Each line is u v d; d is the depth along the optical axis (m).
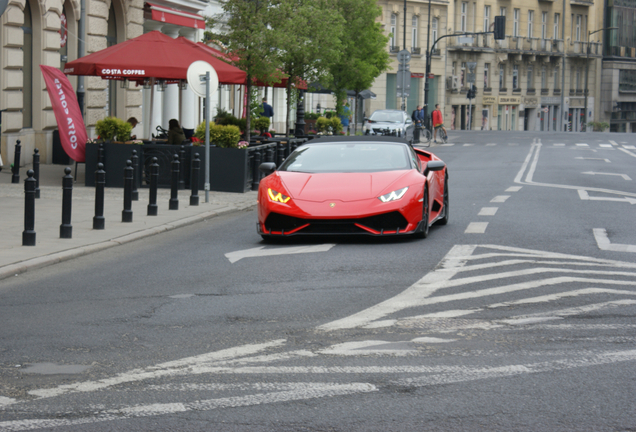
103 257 12.81
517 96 105.00
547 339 7.60
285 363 6.91
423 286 10.08
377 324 8.23
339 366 6.81
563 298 9.38
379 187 13.61
